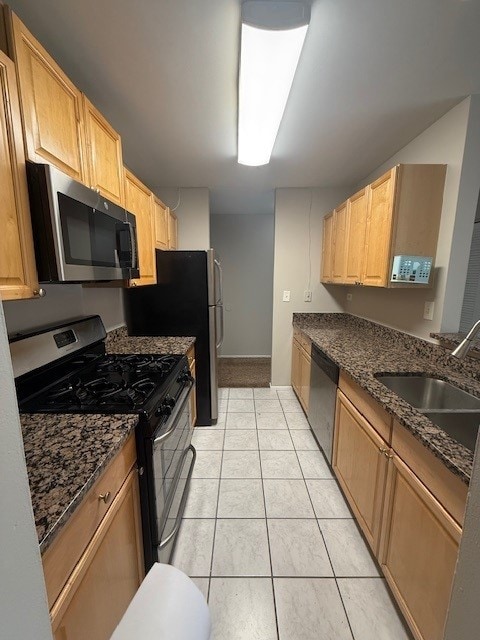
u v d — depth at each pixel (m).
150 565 1.17
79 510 0.73
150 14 1.07
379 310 2.56
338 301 3.38
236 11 1.06
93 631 0.79
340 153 2.28
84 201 1.11
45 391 1.29
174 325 2.57
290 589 1.30
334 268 2.81
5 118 0.80
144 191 2.10
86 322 1.71
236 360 4.73
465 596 0.55
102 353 1.84
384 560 1.26
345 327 3.06
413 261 1.77
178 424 1.57
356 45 1.22
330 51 1.26
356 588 1.30
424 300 1.93
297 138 2.04
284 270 3.34
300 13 1.03
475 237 2.20
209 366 2.63
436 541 0.93
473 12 1.06
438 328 1.80
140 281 2.00
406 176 1.74
